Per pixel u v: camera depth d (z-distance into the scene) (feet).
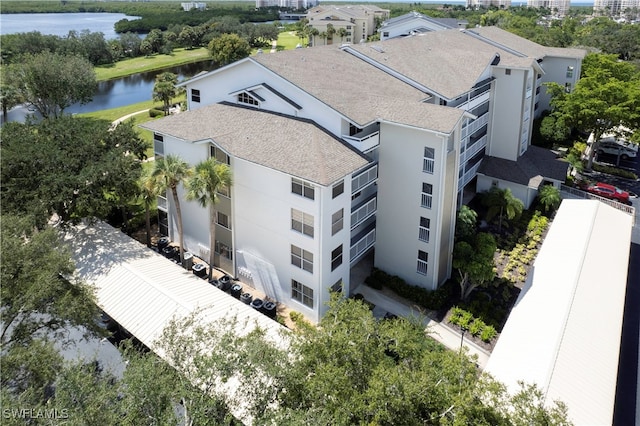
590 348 70.69
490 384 48.73
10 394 52.75
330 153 88.53
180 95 278.26
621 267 93.76
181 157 106.22
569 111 154.92
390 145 96.22
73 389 49.65
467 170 130.93
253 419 51.06
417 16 201.77
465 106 121.90
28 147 102.42
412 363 55.36
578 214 113.50
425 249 97.81
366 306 61.57
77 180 98.17
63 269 75.61
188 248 114.83
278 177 88.43
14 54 327.06
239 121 103.60
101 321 89.51
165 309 82.48
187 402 50.85
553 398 61.00
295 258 91.15
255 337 56.39
